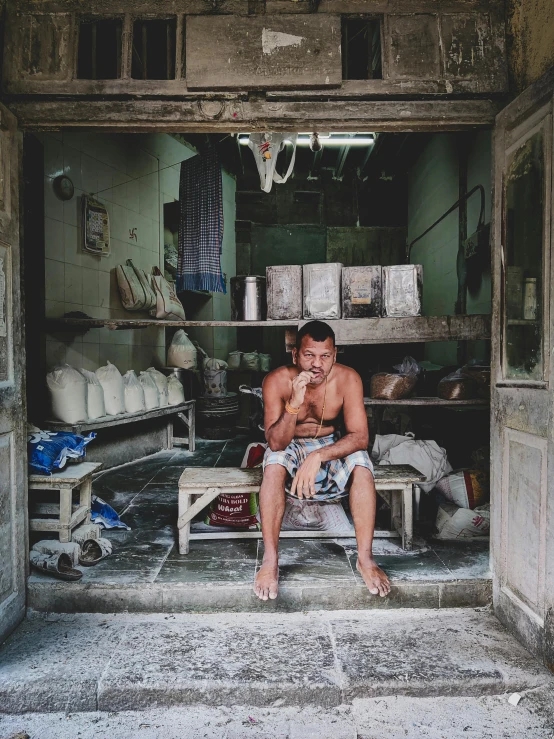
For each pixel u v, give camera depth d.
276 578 2.28
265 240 9.17
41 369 3.96
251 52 2.26
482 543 2.86
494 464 2.38
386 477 2.71
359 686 1.88
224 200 7.80
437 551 2.75
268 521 2.34
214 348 7.43
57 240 4.21
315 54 2.26
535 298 2.04
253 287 3.75
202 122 2.34
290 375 2.63
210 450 5.65
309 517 2.93
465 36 2.28
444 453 3.44
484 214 5.24
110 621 2.29
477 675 1.91
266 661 1.99
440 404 3.43
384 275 3.40
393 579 2.40
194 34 2.26
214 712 1.85
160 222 5.99
